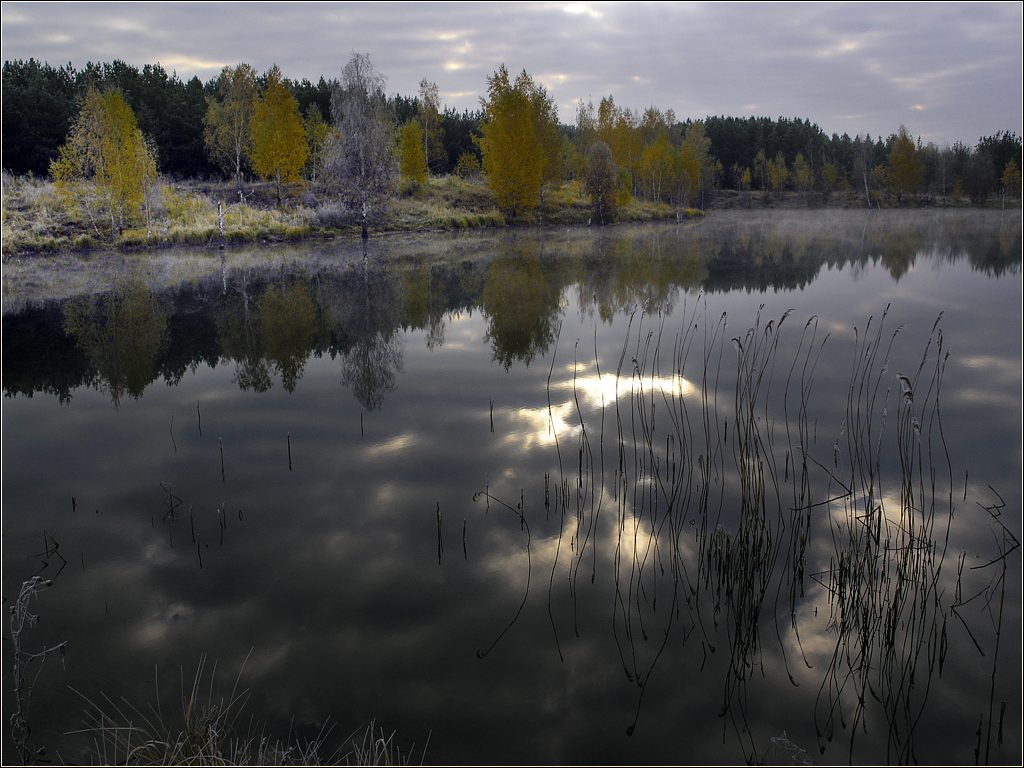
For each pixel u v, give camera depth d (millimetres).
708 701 4230
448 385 10977
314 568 5652
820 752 3838
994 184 83562
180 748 3643
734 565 5582
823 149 105312
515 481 7270
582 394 10234
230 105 47250
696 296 19438
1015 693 4262
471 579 5488
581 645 4719
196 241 34719
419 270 26156
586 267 26781
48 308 18656
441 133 64188
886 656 4598
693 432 8477
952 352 12164
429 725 4008
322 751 3771
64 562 5785
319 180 48531
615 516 6488
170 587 5410
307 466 7766
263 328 16078
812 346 11680
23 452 8336
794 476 6902
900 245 34094
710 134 108188
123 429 9203
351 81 39875
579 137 70250
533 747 3854
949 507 6410
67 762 3596
